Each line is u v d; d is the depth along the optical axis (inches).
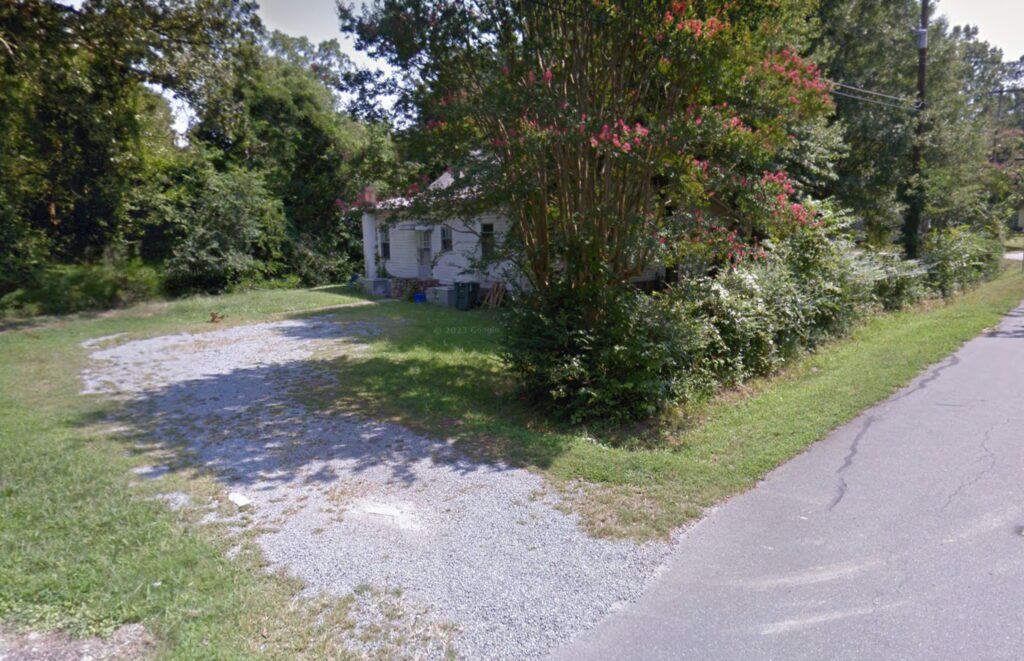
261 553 141.1
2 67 530.3
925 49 657.6
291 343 438.9
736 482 179.0
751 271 347.3
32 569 131.2
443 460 202.5
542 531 151.3
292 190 931.3
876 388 275.6
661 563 135.0
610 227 271.1
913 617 112.6
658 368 250.5
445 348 412.5
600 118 251.0
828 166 519.2
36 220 667.4
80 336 472.1
